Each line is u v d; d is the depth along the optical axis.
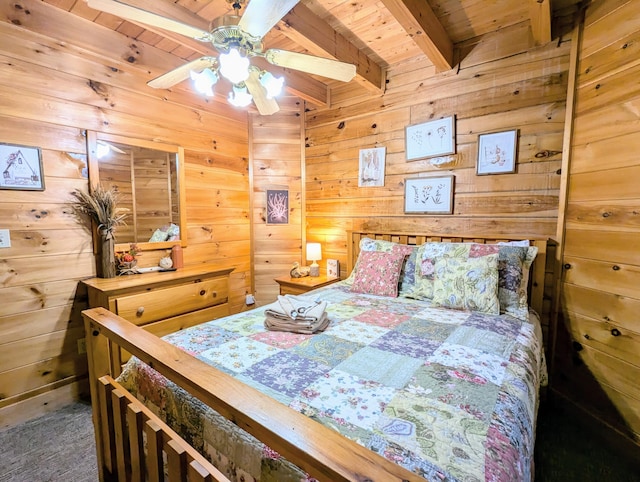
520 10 2.05
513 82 2.22
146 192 2.56
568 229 2.00
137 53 2.43
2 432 1.85
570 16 1.98
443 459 0.76
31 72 1.96
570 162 1.98
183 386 0.96
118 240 2.43
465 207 2.47
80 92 2.16
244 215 3.33
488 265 1.93
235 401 0.81
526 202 2.21
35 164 1.99
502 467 0.75
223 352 1.34
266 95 1.95
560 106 2.05
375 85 2.76
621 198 1.67
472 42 2.37
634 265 1.61
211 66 1.69
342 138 3.16
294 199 3.43
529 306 2.08
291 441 0.67
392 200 2.87
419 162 2.69
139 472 1.12
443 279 2.03
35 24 1.96
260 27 1.31
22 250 1.97
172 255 2.64
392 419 0.91
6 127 1.88
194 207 2.90
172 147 2.70
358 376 1.15
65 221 2.13
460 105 2.45
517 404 1.00
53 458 1.65
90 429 1.89
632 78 1.60
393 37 2.38
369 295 2.32
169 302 2.33
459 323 1.70
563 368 2.03
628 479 1.52
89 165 2.22
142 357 1.12
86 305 2.24
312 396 1.02
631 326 1.63
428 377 1.14
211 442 0.99
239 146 3.25
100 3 1.17
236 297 3.31
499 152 2.29
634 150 1.60
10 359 1.93
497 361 1.27
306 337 1.51
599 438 1.76
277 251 3.44
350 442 0.67
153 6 1.86
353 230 3.08
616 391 1.71
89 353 1.43
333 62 1.58
